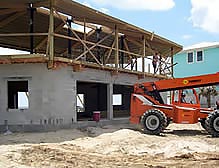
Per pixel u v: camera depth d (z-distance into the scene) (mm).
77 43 22891
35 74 15344
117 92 26188
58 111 15414
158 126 14875
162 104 15883
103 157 10117
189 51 38031
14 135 14094
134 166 8828
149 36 21625
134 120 16109
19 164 8922
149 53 26906
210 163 9156
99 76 18203
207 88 32688
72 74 16141
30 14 16031
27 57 14617
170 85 16000
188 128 17734
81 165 8914
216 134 14375
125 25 18688
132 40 23062
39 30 19969
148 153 10820
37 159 9523
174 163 9219
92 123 17234
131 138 13133
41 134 14172
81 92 25812
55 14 16906
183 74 38688
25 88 19109
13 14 17453
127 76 20891
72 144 12203
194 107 15672
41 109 15227
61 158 9711
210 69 36812
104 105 24531
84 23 18250
